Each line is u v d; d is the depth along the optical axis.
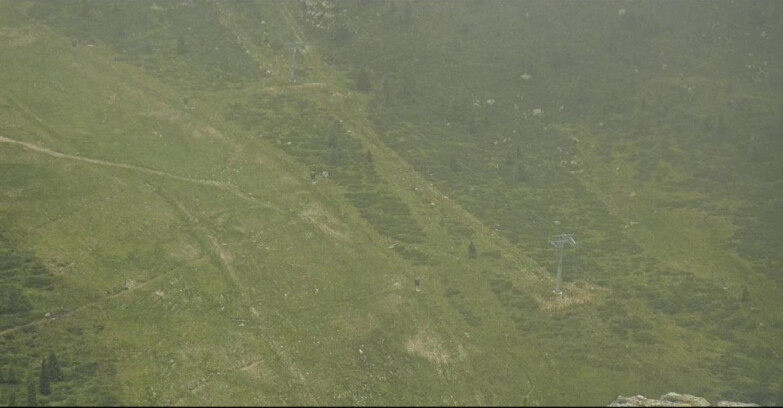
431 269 99.00
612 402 77.62
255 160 115.06
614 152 126.31
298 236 101.88
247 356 82.94
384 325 88.44
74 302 88.50
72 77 127.06
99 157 111.31
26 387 76.44
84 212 101.50
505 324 90.94
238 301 90.62
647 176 121.19
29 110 118.12
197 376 79.81
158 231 100.12
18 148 110.06
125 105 122.62
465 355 85.25
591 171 122.38
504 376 82.56
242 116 124.56
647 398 77.75
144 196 105.56
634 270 102.62
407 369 82.88
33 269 91.88
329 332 87.00
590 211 113.94
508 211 112.38
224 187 109.31
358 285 94.69
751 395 80.69
